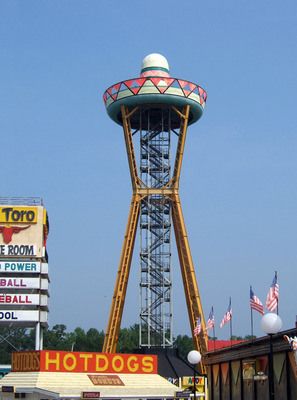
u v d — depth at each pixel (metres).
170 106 152.38
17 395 72.88
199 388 115.19
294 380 54.19
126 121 152.88
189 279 150.38
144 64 158.50
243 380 67.19
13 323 128.25
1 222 130.38
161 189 151.62
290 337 53.53
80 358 76.62
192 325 147.12
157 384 82.00
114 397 76.12
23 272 128.25
